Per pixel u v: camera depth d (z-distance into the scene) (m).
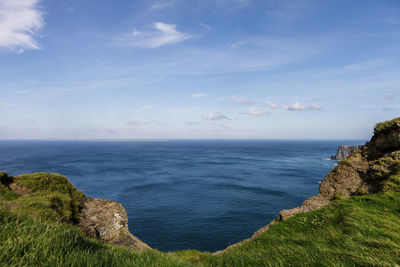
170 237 35.59
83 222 13.43
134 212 46.53
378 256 3.88
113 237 14.38
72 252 3.18
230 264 5.07
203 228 38.94
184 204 51.94
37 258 2.82
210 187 68.50
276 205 51.56
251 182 75.94
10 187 12.52
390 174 9.08
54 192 13.84
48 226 3.60
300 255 4.42
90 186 67.75
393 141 10.75
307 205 11.02
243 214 45.75
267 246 6.86
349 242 4.91
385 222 5.91
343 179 11.52
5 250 2.66
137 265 3.55
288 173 94.12
